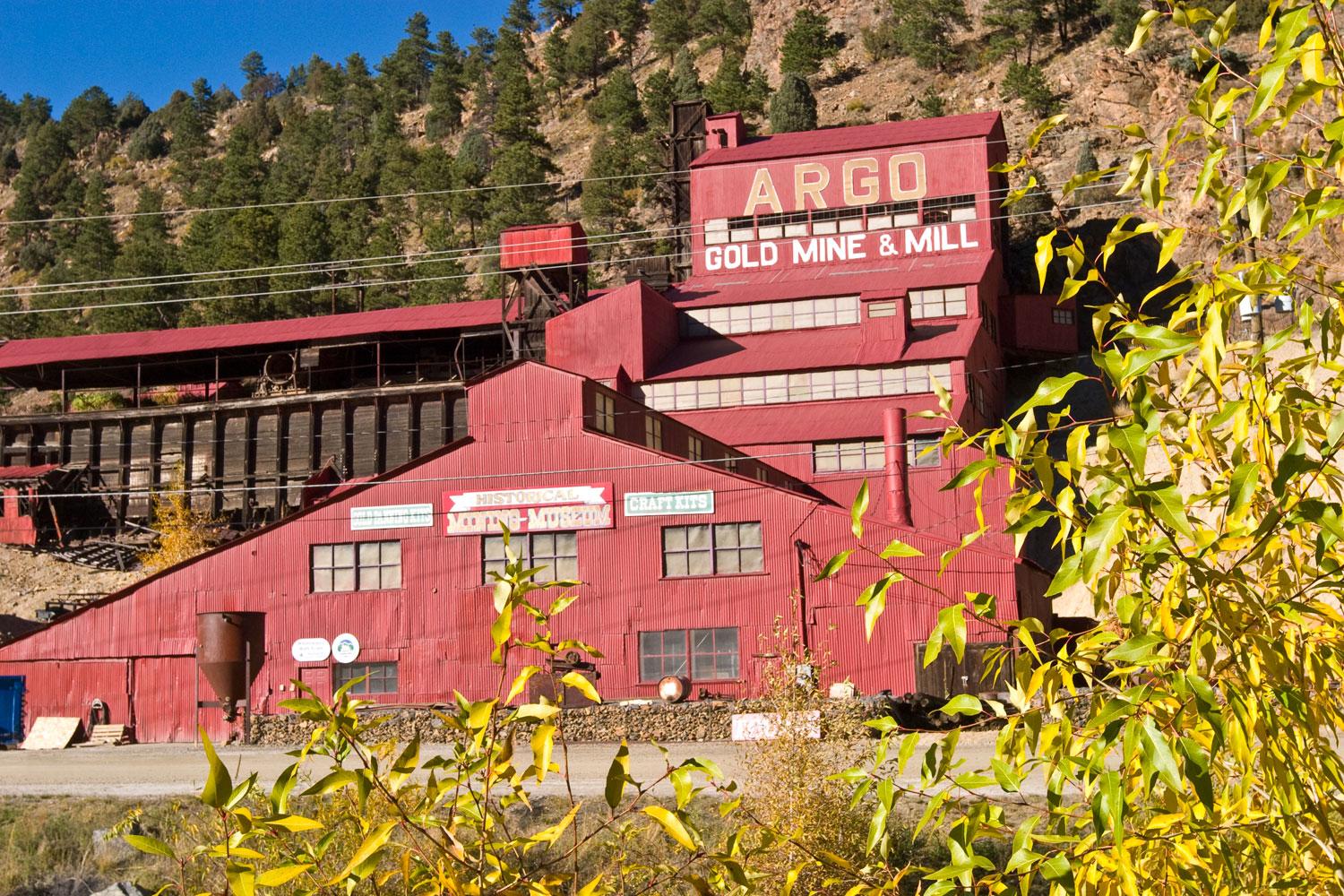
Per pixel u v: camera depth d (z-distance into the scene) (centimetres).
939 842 1659
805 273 7288
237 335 8069
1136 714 456
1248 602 455
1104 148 11600
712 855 531
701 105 8531
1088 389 7594
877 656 3750
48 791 2798
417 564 4116
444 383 7344
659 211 14800
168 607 4216
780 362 6306
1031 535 6178
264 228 14150
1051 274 8944
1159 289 532
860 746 1806
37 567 6981
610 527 4044
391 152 18400
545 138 18212
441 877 513
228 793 472
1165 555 462
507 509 4100
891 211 7356
